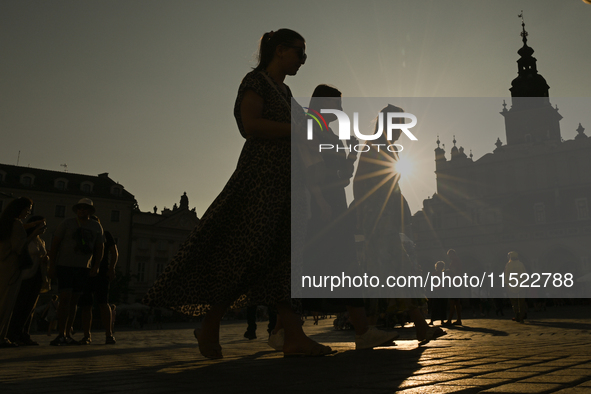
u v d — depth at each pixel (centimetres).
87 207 616
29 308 624
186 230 6181
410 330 910
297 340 303
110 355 381
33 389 178
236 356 333
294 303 302
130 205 5712
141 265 5819
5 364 298
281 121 307
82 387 182
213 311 298
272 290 298
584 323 988
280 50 326
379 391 162
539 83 5553
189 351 422
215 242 291
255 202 293
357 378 197
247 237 288
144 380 202
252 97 305
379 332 365
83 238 612
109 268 659
